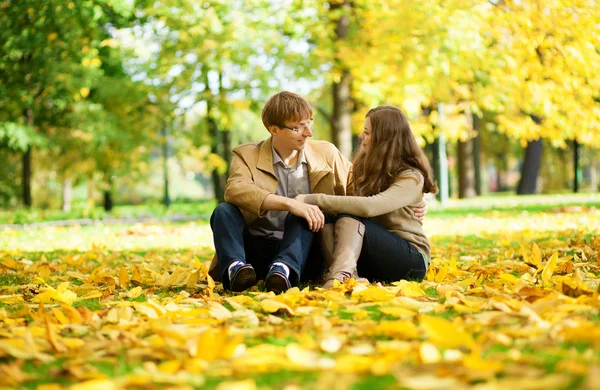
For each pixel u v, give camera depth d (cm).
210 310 275
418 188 385
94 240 919
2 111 1769
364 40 1334
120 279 421
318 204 371
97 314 286
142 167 2170
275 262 349
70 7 1302
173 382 168
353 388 159
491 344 199
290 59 1383
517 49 1112
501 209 1305
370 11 1281
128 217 1545
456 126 1533
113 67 1764
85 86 1509
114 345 219
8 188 2692
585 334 193
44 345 225
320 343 204
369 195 393
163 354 204
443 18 1147
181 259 611
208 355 193
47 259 667
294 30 1355
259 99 1495
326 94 1853
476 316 246
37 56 1539
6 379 179
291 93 394
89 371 188
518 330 212
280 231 408
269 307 277
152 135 1734
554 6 1028
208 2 1345
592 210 1122
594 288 317
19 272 530
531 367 167
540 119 1464
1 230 1217
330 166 412
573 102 1125
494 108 1276
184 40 1395
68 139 1864
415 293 313
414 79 1242
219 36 1334
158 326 242
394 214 393
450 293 304
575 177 2700
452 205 1573
